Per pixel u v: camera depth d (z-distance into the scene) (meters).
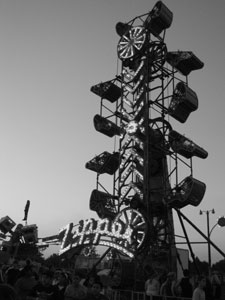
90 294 14.05
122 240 37.28
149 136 43.53
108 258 39.34
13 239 46.41
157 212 41.03
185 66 45.69
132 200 39.75
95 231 39.50
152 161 43.62
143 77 46.22
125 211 38.09
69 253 42.84
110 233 38.06
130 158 45.03
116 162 49.31
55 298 13.84
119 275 33.31
